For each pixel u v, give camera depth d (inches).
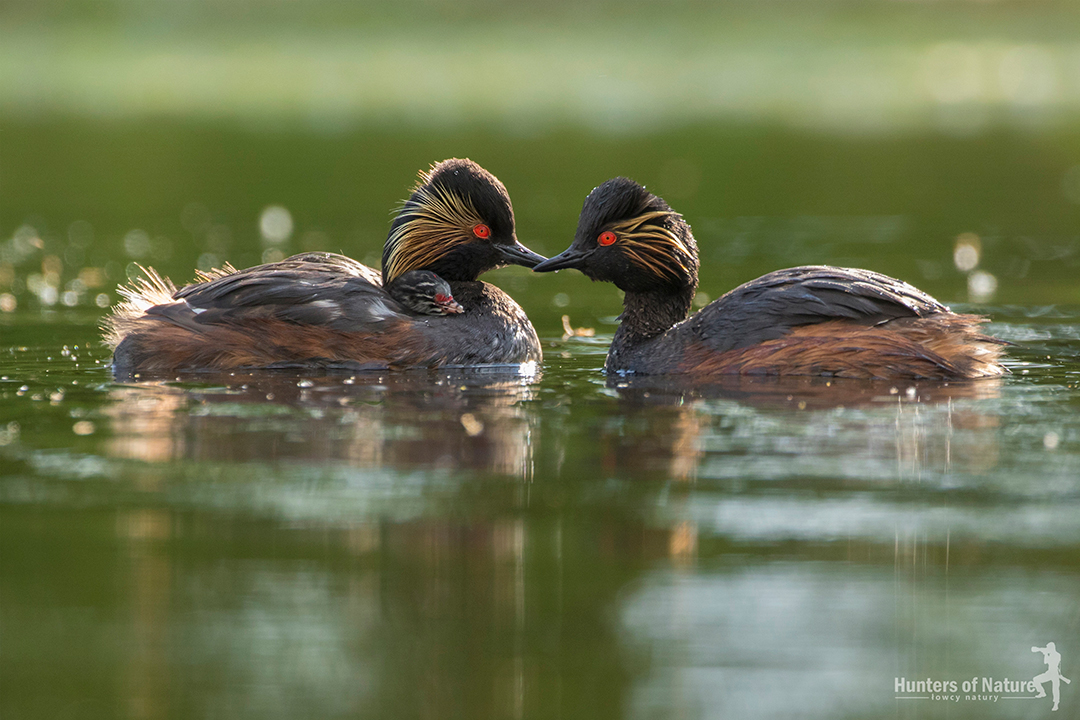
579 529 355.6
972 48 2370.8
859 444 429.7
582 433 448.5
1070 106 1886.1
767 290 552.1
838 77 2165.4
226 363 572.4
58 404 493.4
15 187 1294.3
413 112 1856.5
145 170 1402.6
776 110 1884.8
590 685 276.8
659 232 583.8
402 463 413.7
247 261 896.3
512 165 1384.1
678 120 1781.5
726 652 289.3
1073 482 388.5
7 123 1752.0
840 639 295.3
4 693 272.1
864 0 2588.6
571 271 896.9
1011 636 295.7
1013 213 1108.5
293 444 434.6
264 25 2429.9
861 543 344.5
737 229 1037.2
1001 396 496.1
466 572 329.4
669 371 553.3
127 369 567.5
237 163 1446.9
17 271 861.2
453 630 298.4
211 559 336.2
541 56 2281.0
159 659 286.2
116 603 311.1
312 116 1828.2
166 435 445.1
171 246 968.9
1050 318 677.3
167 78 2132.1
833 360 531.5
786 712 266.2
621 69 2230.6
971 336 529.3
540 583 322.0
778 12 2539.4
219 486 390.9
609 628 299.9
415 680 278.7
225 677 280.2
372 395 514.0
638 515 365.4
